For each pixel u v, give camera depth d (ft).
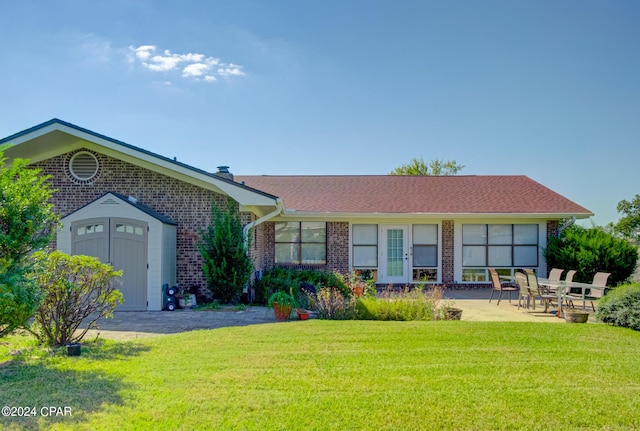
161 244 37.96
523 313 38.22
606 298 31.50
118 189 42.22
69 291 23.31
